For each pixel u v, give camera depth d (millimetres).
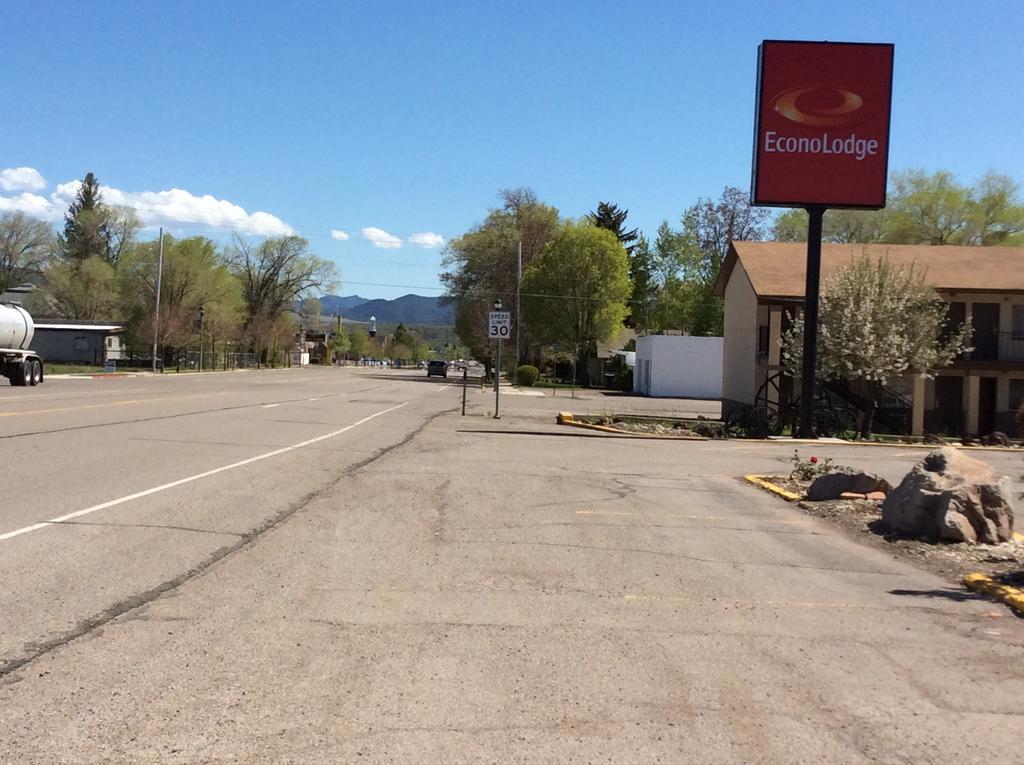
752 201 25453
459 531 9758
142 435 18016
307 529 9469
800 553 9242
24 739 4199
